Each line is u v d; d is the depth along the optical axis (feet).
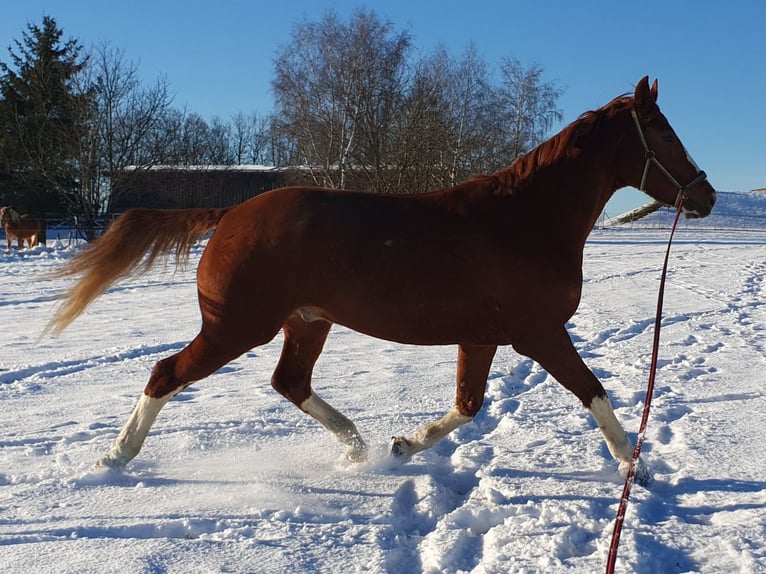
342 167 100.22
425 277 14.30
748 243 93.15
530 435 17.78
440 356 27.63
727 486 14.07
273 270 14.38
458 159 100.53
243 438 17.47
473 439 18.11
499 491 14.19
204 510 13.12
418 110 98.48
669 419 18.98
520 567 10.78
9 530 12.01
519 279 14.28
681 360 26.45
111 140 94.43
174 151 117.91
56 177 100.73
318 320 15.83
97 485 14.32
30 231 70.74
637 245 87.45
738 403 20.18
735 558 10.97
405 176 99.40
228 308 14.47
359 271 14.37
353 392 22.00
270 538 11.87
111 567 10.64
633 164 15.52
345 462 15.90
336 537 11.95
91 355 27.12
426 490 14.16
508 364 25.86
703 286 48.34
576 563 10.84
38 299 41.42
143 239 15.75
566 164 15.11
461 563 11.34
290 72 101.35
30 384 22.77
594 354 28.02
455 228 14.51
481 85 109.40
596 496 13.76
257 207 14.83
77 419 19.01
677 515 12.89
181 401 20.95
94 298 15.93
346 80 99.66
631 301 41.32
